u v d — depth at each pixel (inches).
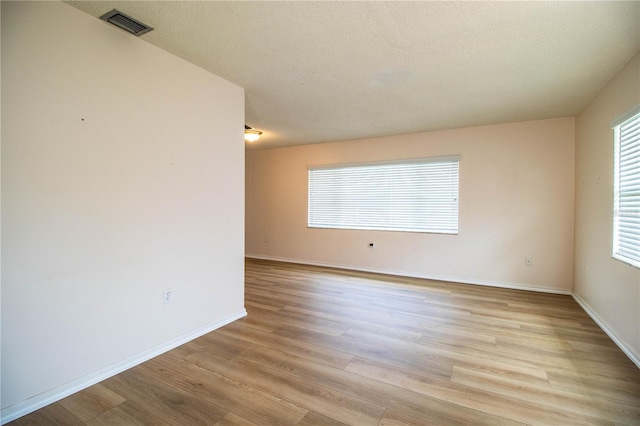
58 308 71.6
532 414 66.4
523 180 167.9
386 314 128.0
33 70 66.8
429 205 192.5
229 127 117.0
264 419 64.9
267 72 108.1
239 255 123.1
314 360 89.8
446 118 161.9
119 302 83.4
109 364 81.3
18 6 64.8
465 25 79.0
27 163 66.2
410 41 87.2
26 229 66.4
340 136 205.6
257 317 124.3
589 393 73.9
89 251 76.9
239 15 75.9
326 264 229.3
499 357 91.7
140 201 88.0
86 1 70.8
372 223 211.3
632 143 96.3
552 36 83.5
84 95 75.2
